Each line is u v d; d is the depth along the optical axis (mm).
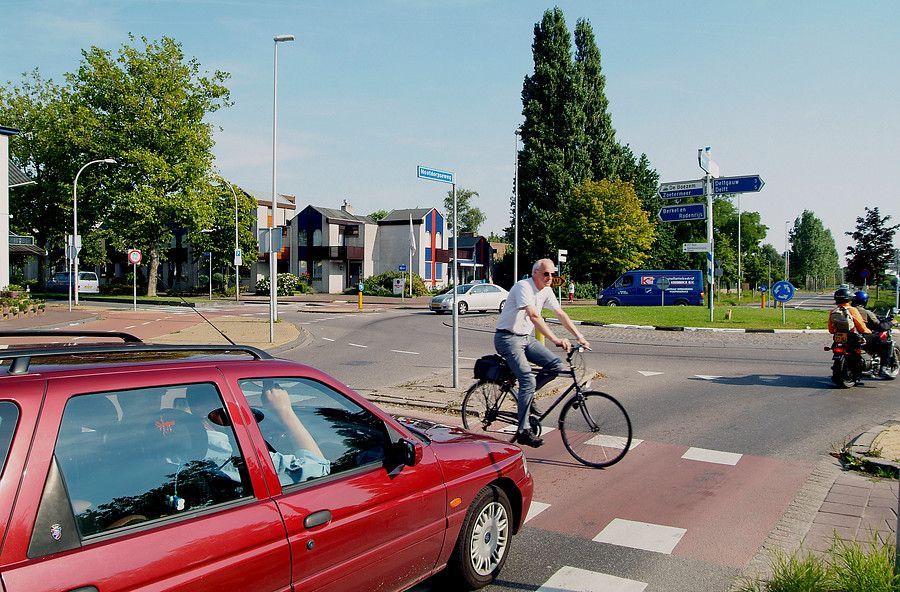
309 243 64438
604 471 6688
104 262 60062
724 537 4984
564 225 55375
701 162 24172
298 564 2943
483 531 4156
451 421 8602
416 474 3652
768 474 6582
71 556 2268
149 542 2465
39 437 2328
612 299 43375
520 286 6715
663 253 66750
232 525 2727
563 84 57469
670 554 4680
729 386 11633
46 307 33812
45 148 45438
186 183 46000
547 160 57156
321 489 3148
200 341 18453
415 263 65375
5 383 2369
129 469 2574
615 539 4949
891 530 5074
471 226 113875
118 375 2650
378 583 3432
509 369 7012
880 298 53031
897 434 7891
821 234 137000
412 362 14867
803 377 12688
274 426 3242
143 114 44281
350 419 3572
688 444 7730
